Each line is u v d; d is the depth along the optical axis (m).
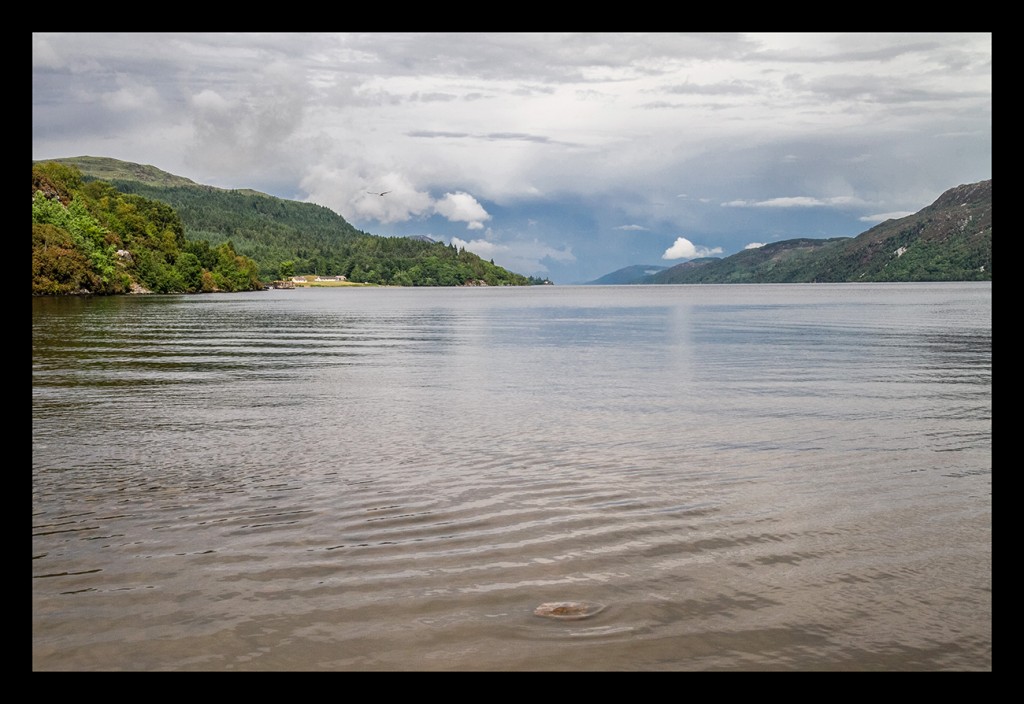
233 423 20.72
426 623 8.39
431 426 20.20
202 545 10.77
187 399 25.22
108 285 168.62
